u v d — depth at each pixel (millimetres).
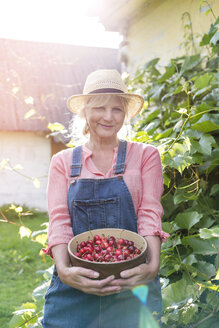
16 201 10250
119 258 1470
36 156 10547
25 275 4688
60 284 1633
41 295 2533
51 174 1693
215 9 3529
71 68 11422
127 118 1926
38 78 11039
